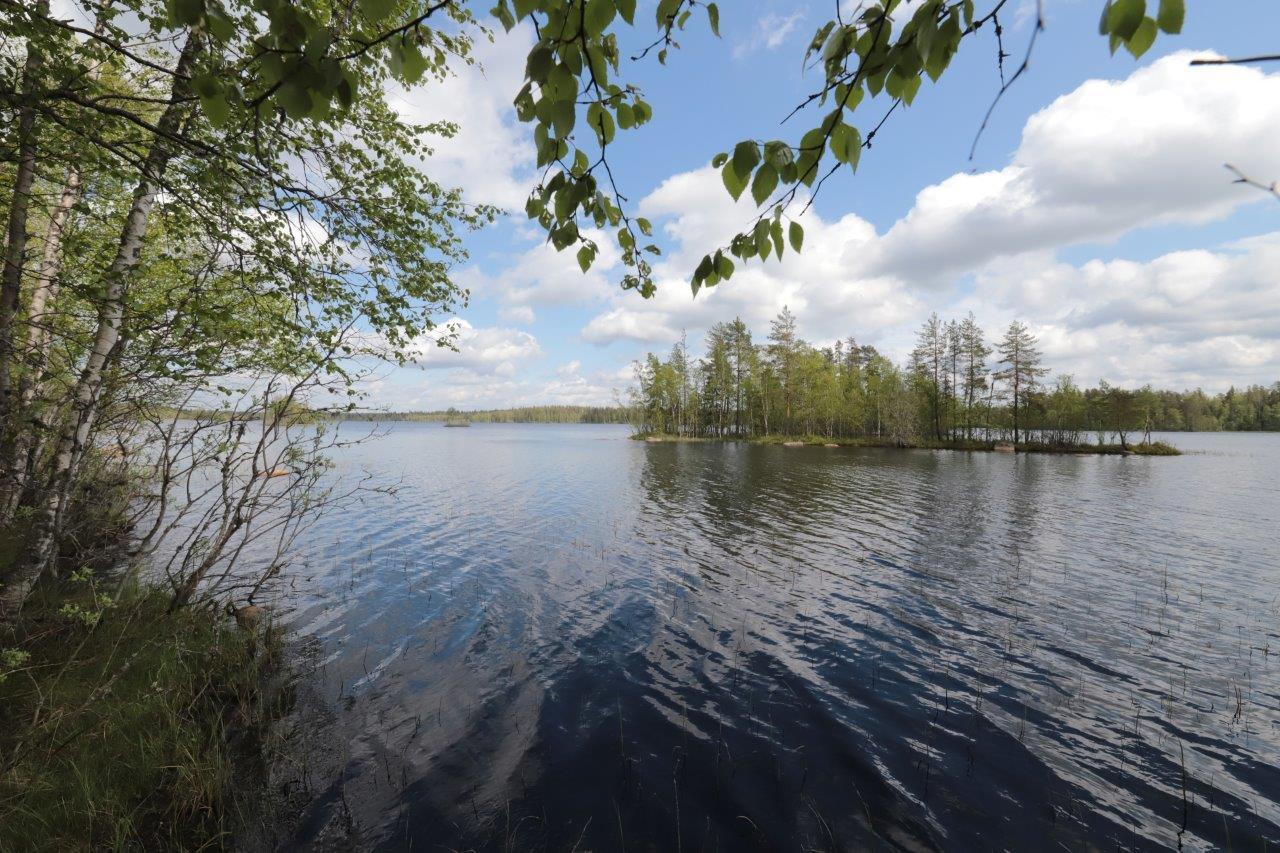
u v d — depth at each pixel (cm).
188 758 492
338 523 1714
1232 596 1048
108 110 385
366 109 646
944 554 1361
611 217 212
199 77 145
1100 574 1193
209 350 564
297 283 583
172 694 582
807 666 757
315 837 438
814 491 2425
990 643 834
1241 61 73
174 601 726
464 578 1156
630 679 715
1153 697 675
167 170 472
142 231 595
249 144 455
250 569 1155
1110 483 2795
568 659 773
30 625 605
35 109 375
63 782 438
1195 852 440
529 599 1027
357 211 585
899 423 5912
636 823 463
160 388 612
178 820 436
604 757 551
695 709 643
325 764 525
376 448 5697
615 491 2448
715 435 8075
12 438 601
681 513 1914
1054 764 547
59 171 569
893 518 1817
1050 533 1593
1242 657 785
